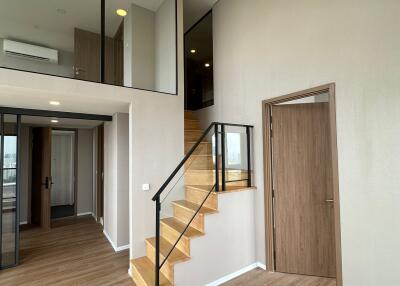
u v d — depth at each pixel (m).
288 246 2.98
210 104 4.83
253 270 3.06
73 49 3.03
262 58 3.21
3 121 3.25
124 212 3.90
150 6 3.65
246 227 3.09
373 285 2.06
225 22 3.94
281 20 2.96
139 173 3.21
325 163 2.86
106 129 4.60
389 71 2.00
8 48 2.70
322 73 2.49
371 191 2.09
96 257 3.56
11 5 2.82
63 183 7.11
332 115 2.37
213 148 3.18
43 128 5.11
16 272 3.11
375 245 2.06
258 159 3.21
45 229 4.90
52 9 3.05
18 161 3.37
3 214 3.27
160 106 3.44
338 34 2.36
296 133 3.02
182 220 3.15
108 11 3.37
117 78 3.24
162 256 2.65
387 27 2.01
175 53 3.73
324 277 2.84
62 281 2.88
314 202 2.89
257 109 3.26
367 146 2.12
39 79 2.56
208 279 2.67
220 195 2.86
